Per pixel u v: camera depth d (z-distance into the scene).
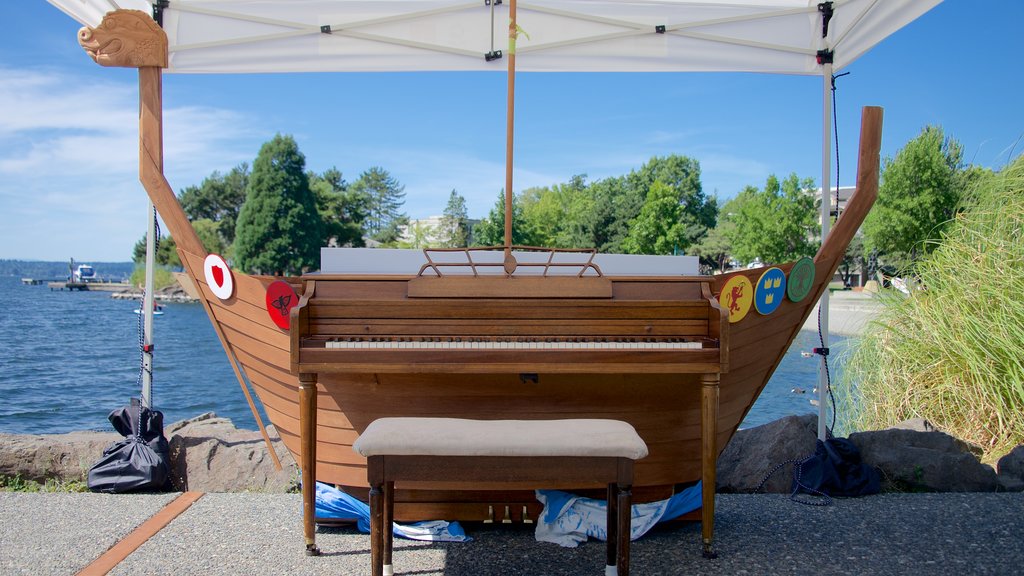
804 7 4.47
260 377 3.29
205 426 4.92
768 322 3.23
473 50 4.91
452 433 2.45
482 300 2.82
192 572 2.77
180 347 24.83
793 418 4.37
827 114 4.48
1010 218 5.50
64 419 11.30
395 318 2.82
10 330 32.47
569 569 2.86
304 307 2.78
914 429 4.59
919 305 5.61
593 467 2.43
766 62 4.77
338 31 4.66
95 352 23.03
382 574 2.45
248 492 4.00
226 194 69.94
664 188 51.50
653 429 3.21
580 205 69.31
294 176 57.53
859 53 4.30
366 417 3.16
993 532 3.31
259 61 4.79
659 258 3.38
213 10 4.43
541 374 3.09
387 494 2.57
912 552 3.04
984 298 5.16
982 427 4.95
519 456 2.41
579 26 4.79
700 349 2.76
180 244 3.19
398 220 76.81
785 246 48.06
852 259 43.59
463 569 2.85
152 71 3.10
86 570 2.77
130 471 3.96
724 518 3.56
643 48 4.86
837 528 3.39
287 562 2.88
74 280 101.69
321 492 3.26
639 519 3.22
